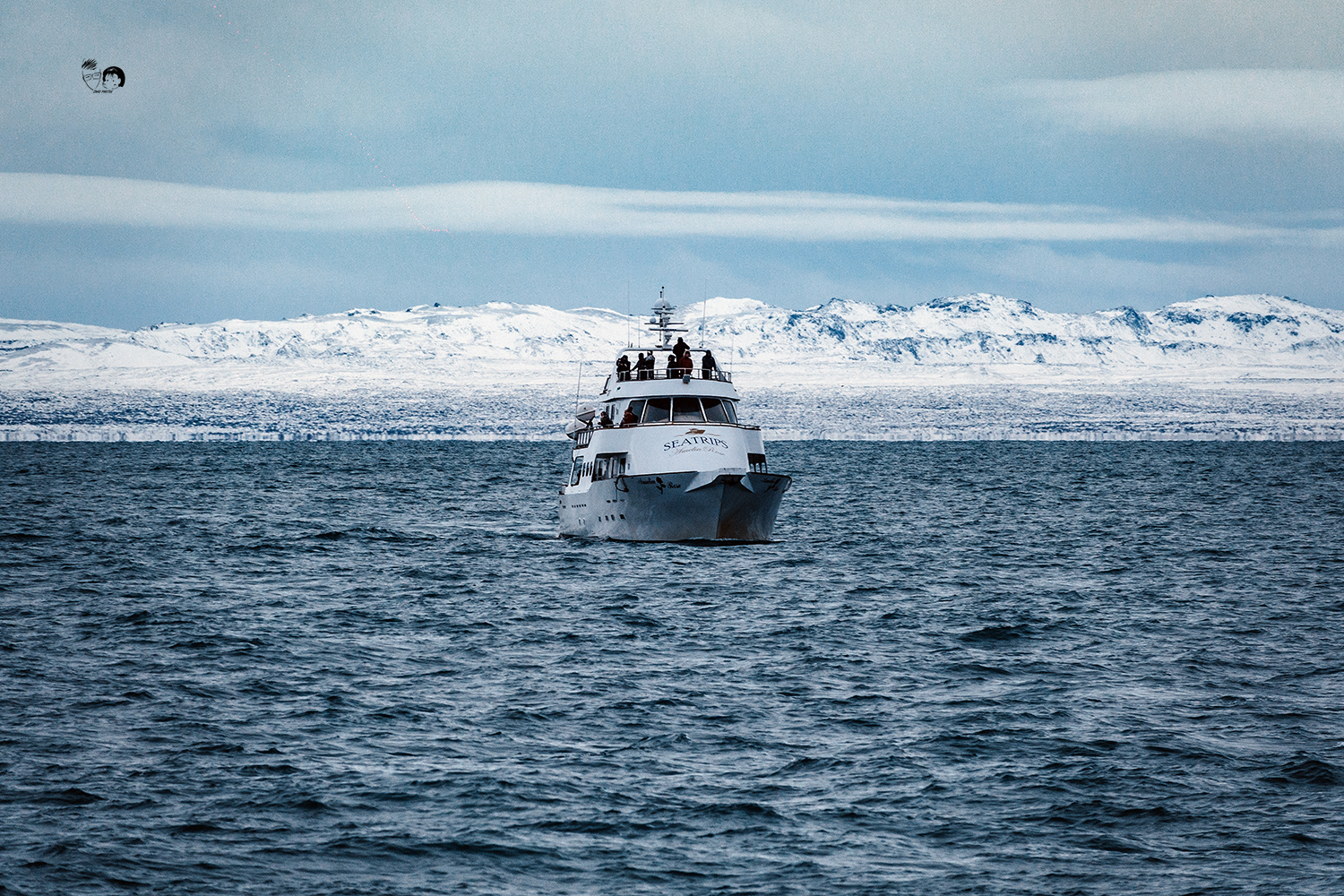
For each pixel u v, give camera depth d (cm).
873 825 11356
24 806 11625
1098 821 11456
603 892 10025
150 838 10950
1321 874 10338
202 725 14338
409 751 13375
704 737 14000
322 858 10575
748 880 10244
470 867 10438
